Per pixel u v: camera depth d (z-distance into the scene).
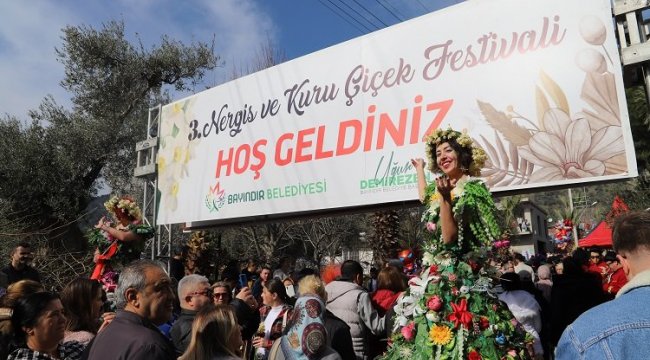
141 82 15.29
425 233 3.16
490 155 5.04
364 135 6.02
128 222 5.94
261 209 6.98
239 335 2.64
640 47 4.40
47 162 12.35
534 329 4.35
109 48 14.59
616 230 1.59
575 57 4.68
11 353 2.62
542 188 4.83
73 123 13.16
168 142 8.72
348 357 3.73
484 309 2.86
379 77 6.02
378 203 5.90
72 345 3.10
